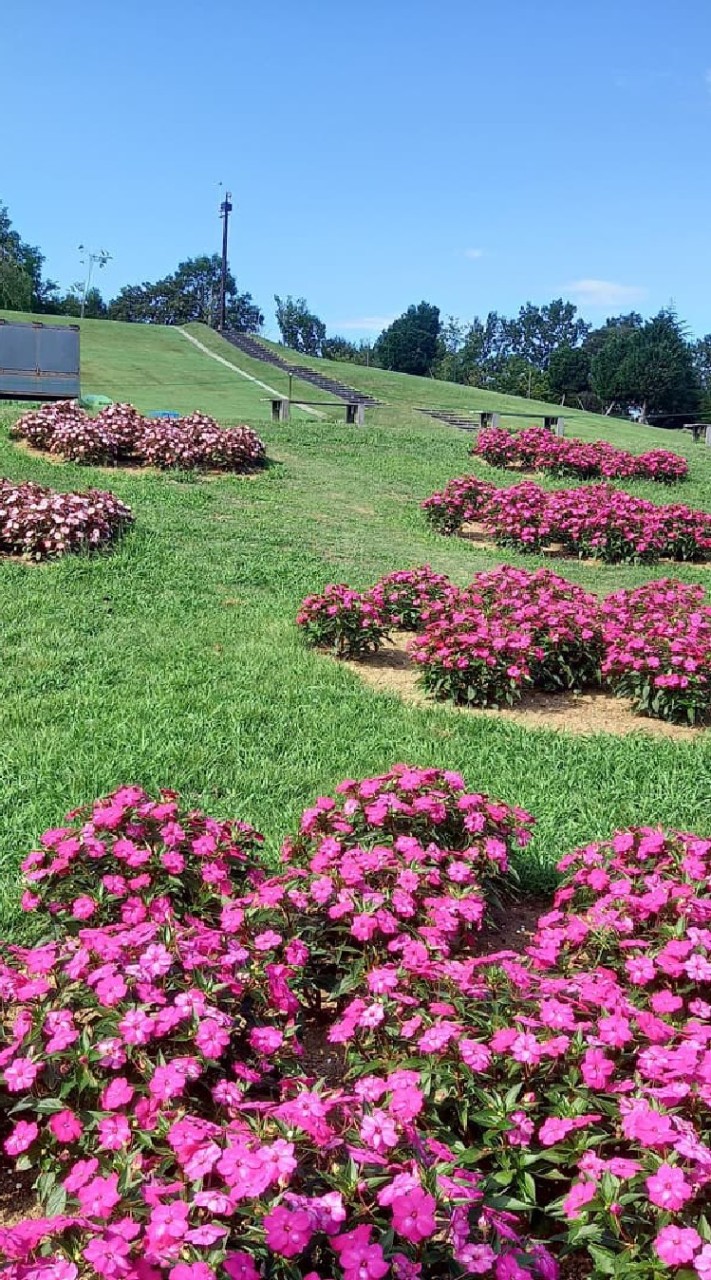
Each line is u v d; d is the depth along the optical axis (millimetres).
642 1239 1944
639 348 56906
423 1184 1914
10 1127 2469
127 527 9914
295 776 4801
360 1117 2145
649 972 2791
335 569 9664
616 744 5566
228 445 14344
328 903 3156
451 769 5016
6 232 73625
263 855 3918
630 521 12023
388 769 4988
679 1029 2566
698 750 5520
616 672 6371
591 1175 2039
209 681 6172
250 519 11664
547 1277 1853
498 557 11477
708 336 82000
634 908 3152
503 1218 1990
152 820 3518
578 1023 2561
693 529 12312
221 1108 2354
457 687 6320
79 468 13109
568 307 99625
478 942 3578
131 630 7133
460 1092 2355
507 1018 2576
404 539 11875
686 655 6172
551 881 3934
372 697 6180
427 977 2736
